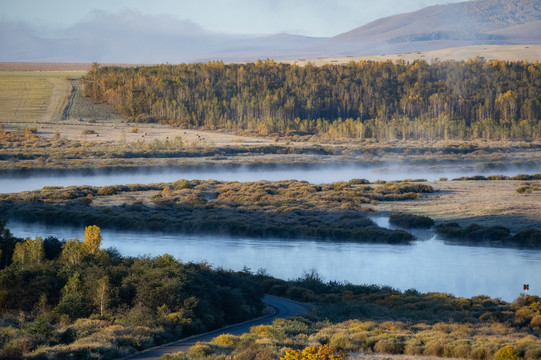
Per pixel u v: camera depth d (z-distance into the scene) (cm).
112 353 4600
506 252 12088
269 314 7131
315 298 8200
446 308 7300
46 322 5272
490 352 4562
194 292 6544
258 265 10812
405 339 5231
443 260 11294
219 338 5000
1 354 4275
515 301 7756
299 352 3966
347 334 5375
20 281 6375
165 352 4788
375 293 8300
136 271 6862
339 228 14488
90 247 7656
